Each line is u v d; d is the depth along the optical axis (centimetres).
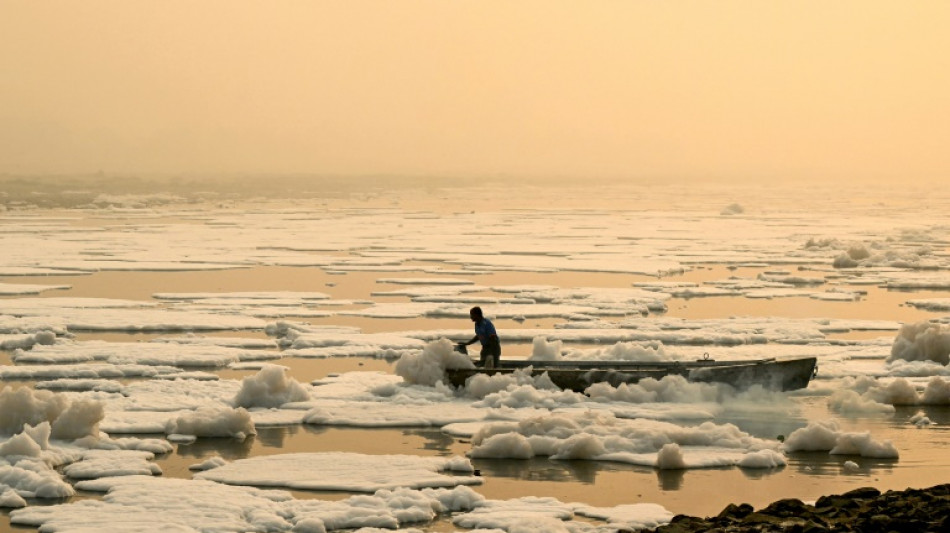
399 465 1567
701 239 6712
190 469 1563
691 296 3862
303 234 6956
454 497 1402
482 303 3600
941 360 2434
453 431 1795
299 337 2794
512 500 1408
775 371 2105
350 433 1805
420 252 5678
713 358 2472
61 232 6962
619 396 2038
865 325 3097
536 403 1992
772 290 4038
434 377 2139
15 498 1381
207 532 1259
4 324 2952
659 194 17662
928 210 11294
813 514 1263
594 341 2808
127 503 1370
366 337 2808
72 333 2886
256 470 1539
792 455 1661
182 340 2748
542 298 3728
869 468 1586
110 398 2034
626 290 3900
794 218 9488
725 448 1683
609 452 1648
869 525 1198
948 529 1179
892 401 2044
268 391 2002
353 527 1311
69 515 1319
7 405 1728
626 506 1374
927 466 1598
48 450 1620
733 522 1242
